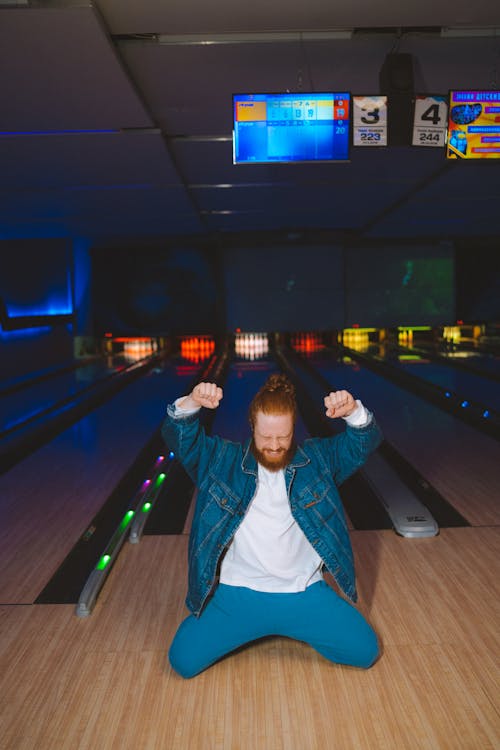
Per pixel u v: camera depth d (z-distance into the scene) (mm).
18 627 2367
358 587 2619
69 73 3928
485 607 2432
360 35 3725
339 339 12617
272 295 12297
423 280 12578
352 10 3369
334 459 2002
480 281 12680
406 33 3701
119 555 2986
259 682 1994
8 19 3232
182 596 2584
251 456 1948
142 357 11844
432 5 3322
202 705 1891
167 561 2918
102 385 8547
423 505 3379
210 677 2025
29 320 9711
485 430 5375
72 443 5250
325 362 10547
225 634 1958
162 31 3562
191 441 1962
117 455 4852
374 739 1729
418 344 12750
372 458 4172
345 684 1976
